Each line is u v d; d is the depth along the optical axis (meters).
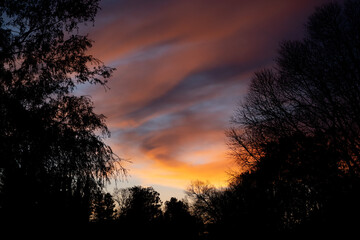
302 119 13.50
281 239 15.70
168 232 52.28
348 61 12.24
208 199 31.38
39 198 7.35
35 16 8.40
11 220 6.95
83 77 9.04
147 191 57.84
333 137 11.87
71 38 8.95
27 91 7.70
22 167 7.20
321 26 13.27
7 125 6.97
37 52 8.49
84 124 8.31
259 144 16.06
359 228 10.78
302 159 13.03
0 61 7.71
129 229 43.59
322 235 12.37
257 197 17.92
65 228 7.81
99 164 8.31
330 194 11.95
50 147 7.49
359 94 11.54
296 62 13.80
